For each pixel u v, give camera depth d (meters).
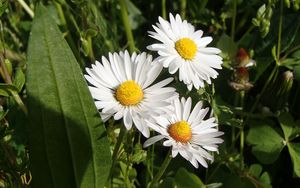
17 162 0.15
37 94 0.12
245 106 0.20
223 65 0.20
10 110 0.16
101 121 0.13
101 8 0.23
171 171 0.18
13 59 0.20
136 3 0.25
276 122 0.20
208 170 0.18
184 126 0.14
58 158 0.12
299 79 0.19
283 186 0.20
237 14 0.23
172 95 0.13
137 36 0.23
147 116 0.12
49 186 0.13
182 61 0.15
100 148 0.13
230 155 0.18
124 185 0.17
